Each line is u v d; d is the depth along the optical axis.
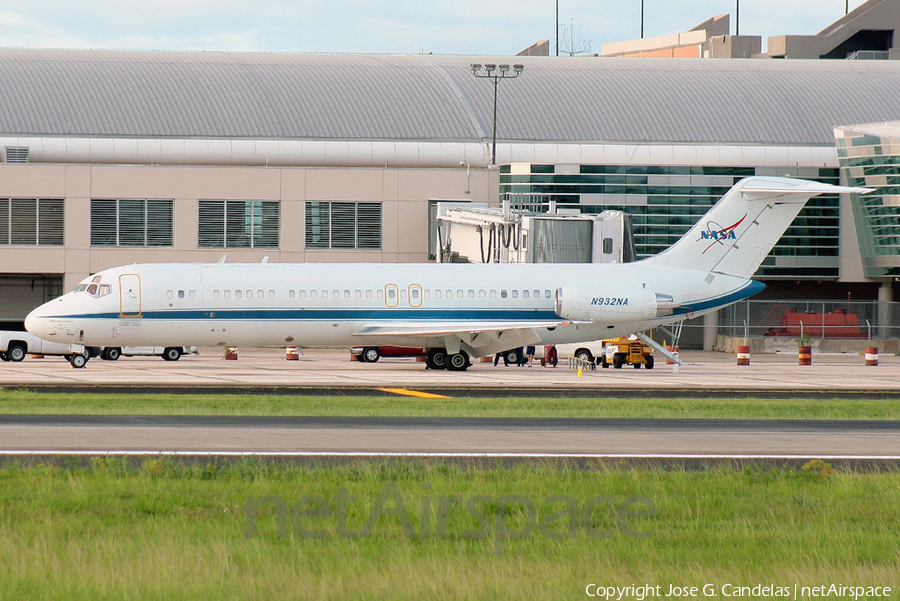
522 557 56.09
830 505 68.88
